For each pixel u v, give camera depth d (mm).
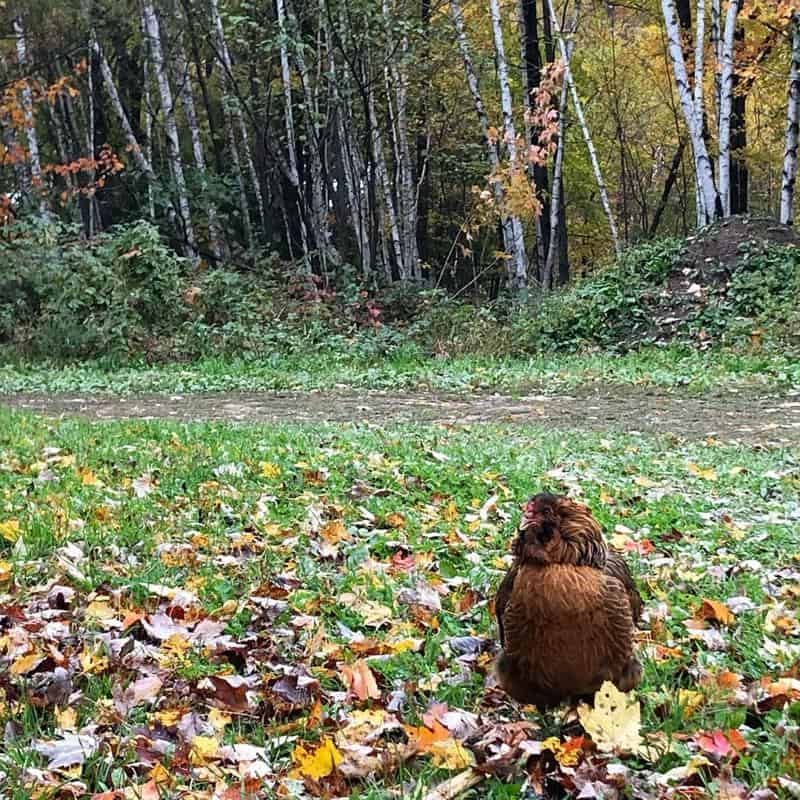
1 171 32438
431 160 32656
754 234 21891
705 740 3918
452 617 5734
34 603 5746
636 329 20719
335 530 7254
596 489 8844
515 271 25375
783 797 3600
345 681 4707
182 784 3826
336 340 21875
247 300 23531
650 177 40062
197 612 5609
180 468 9219
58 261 23250
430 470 9375
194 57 32312
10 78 29391
